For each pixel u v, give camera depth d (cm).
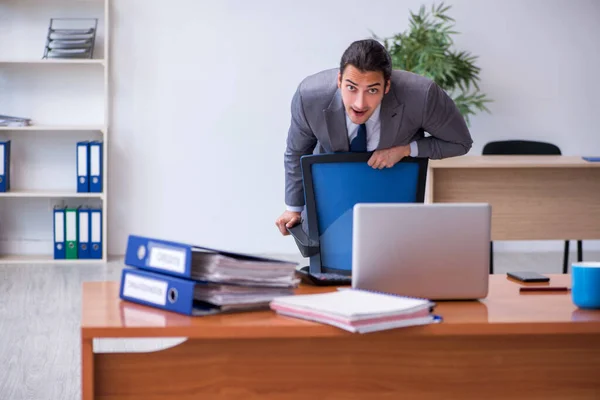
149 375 197
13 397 353
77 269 631
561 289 233
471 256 217
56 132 678
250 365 200
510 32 697
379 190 298
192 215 693
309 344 202
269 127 689
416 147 328
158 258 204
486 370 208
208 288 200
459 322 193
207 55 680
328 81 318
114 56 674
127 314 195
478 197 528
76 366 397
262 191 696
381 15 686
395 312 187
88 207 680
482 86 701
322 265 296
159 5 674
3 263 652
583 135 711
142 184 686
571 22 701
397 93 314
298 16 682
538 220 534
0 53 665
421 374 206
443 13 693
